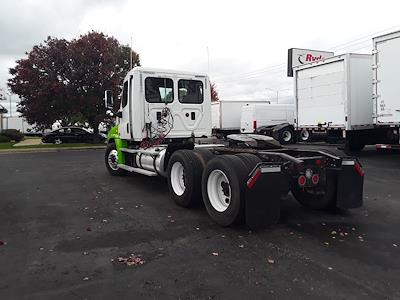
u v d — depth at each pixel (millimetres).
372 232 5211
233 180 5207
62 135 30156
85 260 4242
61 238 5043
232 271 3912
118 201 7352
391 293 3420
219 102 27562
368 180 9312
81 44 24781
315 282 3645
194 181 6465
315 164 5898
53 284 3650
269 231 5281
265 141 6805
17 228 5535
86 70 24766
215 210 5656
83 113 26531
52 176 11078
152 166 8289
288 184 5719
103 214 6320
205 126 9719
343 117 14383
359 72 14312
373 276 3775
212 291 3477
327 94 15086
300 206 6805
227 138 7512
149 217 6102
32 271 3957
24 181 10180
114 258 4297
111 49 26219
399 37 11367
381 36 11891
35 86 24906
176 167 7023
